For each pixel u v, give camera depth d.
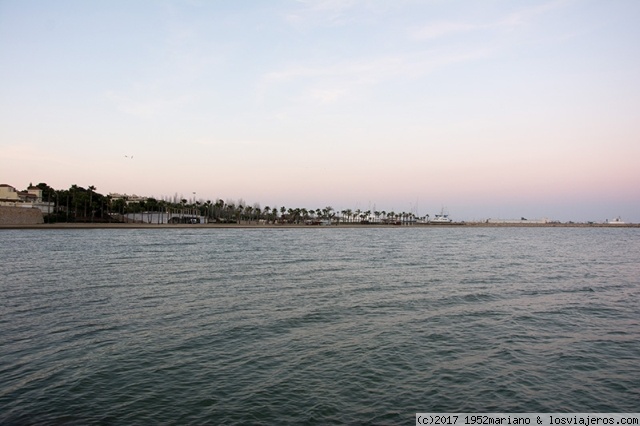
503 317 24.44
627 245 108.94
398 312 25.47
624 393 14.60
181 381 15.12
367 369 16.38
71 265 47.75
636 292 33.53
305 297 29.97
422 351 18.45
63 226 139.75
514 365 16.94
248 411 13.03
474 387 14.93
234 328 21.70
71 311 25.14
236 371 16.06
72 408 13.10
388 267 49.09
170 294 30.77
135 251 67.44
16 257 55.41
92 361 16.92
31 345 18.80
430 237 147.50
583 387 15.03
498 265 52.62
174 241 95.31
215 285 35.00
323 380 15.33
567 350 18.75
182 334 20.62
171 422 12.37
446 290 33.12
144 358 17.31
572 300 29.70
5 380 15.05
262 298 29.50
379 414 13.00
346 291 32.44
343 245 92.44
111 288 33.03
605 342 19.95
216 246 82.12
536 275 43.06
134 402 13.52
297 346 18.98
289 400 13.77
